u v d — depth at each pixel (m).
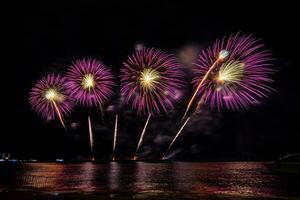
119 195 17.17
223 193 18.16
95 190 19.69
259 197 16.58
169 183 23.94
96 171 39.62
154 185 22.66
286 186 21.53
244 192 18.48
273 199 16.02
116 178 28.83
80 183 24.44
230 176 29.61
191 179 26.97
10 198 15.77
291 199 16.03
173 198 16.05
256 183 23.36
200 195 17.34
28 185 23.08
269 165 33.03
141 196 16.92
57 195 17.00
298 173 28.14
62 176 31.73
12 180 27.36
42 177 30.59
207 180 26.22
